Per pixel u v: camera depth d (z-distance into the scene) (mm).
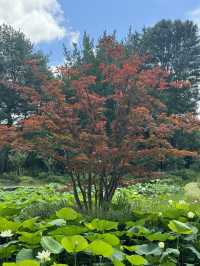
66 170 8117
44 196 11281
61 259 5188
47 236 5043
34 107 7930
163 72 7992
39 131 7508
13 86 11258
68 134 7555
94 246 4496
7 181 24938
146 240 5730
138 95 7742
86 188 8703
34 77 8484
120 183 7906
